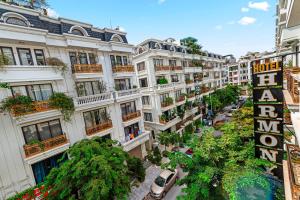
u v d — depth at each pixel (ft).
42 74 33.40
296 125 10.66
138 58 69.36
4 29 28.22
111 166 27.37
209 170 20.51
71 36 37.63
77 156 27.17
